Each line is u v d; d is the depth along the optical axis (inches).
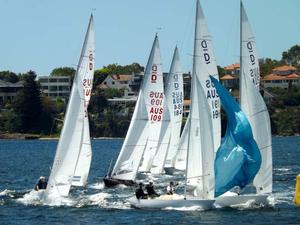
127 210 2753.4
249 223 2453.2
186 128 4402.1
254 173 2805.1
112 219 2556.6
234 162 2787.9
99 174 4985.2
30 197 3100.4
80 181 3348.9
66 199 2967.5
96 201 3019.2
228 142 2805.1
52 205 2913.4
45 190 2984.7
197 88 2810.0
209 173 2753.4
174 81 4414.4
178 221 2487.7
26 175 4933.6
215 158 2795.3
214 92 2864.2
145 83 3988.7
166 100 4414.4
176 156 4394.7
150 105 4008.4
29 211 2768.2
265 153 2869.1
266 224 2436.0
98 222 2504.9
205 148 2758.4
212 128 2787.9
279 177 4409.5
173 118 4426.7
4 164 6378.0
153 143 4050.2
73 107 2967.5
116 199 3097.9
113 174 3641.7
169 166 4399.6
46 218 2605.8
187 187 2780.5
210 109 2866.6
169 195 2795.3
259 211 2696.9
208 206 2733.8
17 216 2655.0
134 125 3644.2
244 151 2792.8
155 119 4030.5
